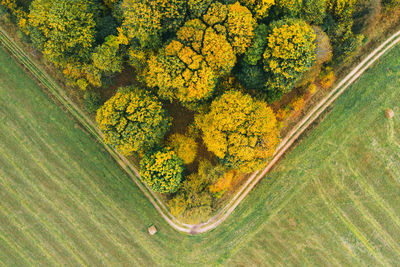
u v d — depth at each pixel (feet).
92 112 116.57
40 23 92.22
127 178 122.83
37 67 118.01
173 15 86.48
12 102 122.52
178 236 124.47
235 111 92.63
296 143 120.98
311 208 124.67
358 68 119.75
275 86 94.48
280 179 123.24
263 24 91.50
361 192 124.36
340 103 120.67
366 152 123.24
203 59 88.38
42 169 124.67
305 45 85.56
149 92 102.37
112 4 102.89
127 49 99.45
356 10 99.76
